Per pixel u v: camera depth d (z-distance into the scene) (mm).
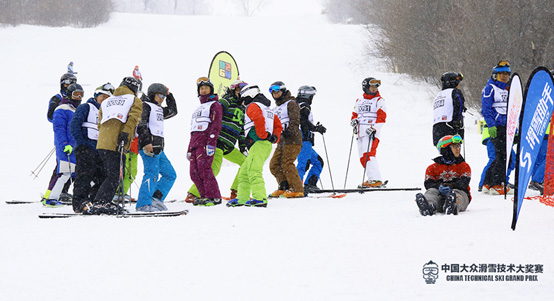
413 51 55125
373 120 19781
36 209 15398
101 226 11180
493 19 46031
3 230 11141
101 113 13273
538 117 9578
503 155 16062
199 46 74500
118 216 12359
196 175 15148
